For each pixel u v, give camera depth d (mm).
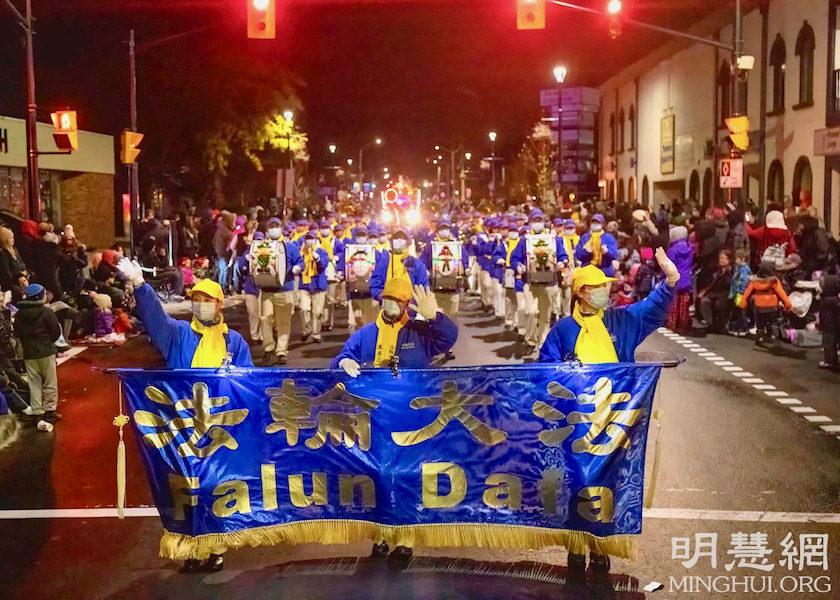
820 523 7730
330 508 6773
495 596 6316
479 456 6668
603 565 6762
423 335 7305
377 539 6754
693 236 21578
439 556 7066
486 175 110312
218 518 6676
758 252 20250
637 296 20875
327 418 6730
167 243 26188
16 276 16062
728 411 11906
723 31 35531
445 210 50375
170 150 44312
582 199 61281
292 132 54281
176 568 6910
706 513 7988
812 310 18094
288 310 15891
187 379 6660
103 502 8516
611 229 21516
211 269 26844
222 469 6676
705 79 38094
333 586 6512
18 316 11391
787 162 29422
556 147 62125
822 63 26766
